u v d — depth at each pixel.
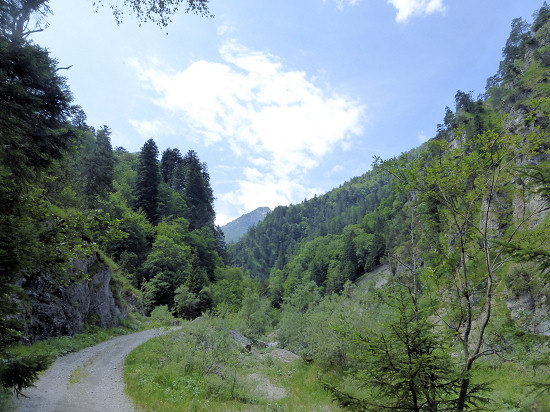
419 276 7.94
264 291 101.00
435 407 6.41
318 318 24.27
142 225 58.50
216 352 17.95
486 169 7.94
